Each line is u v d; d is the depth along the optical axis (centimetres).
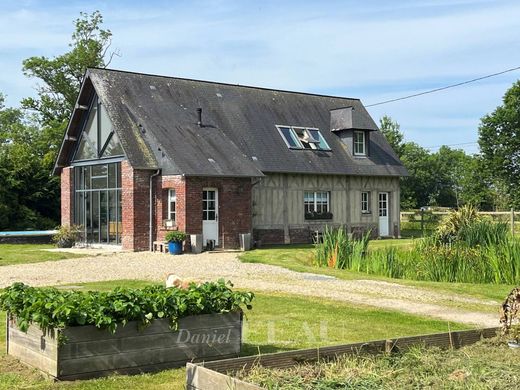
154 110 2319
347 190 2691
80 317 616
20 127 4188
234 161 2244
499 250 1527
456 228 1880
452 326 919
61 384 600
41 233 2738
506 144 4941
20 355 686
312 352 598
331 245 1762
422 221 3281
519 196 4931
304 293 1207
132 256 1970
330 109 2920
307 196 2572
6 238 2662
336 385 524
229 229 2194
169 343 665
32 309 641
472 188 5722
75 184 2508
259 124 2580
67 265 1727
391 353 630
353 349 620
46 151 3744
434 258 1548
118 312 634
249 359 568
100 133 2330
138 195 2144
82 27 3784
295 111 2781
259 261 1767
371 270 1619
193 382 525
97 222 2378
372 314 1002
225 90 2659
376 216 2791
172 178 2109
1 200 2997
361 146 2805
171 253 2028
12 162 3102
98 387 596
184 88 2536
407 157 7869
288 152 2536
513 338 689
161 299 660
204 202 2161
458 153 8369
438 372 570
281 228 2473
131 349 645
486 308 1085
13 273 1531
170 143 2167
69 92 3794
